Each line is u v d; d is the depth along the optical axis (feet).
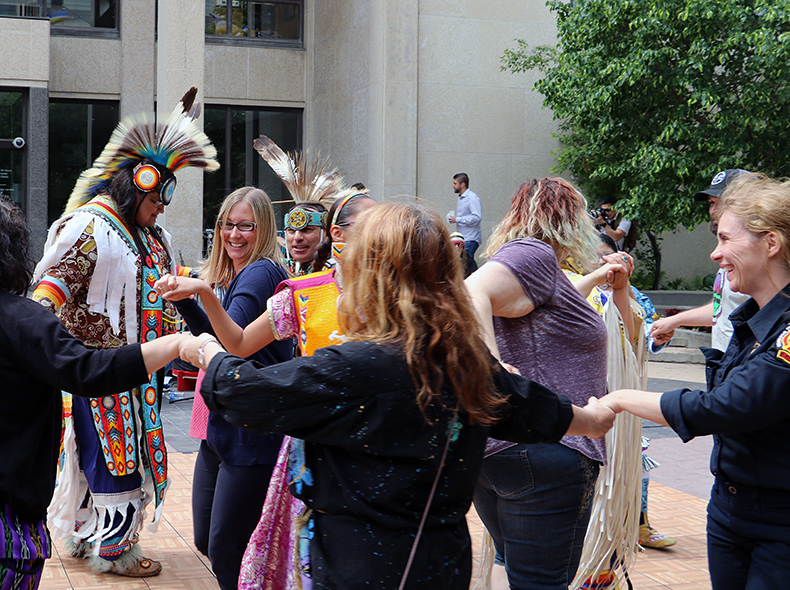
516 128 48.78
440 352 5.70
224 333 9.07
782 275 7.44
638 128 38.65
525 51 48.49
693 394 7.20
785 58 33.86
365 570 5.57
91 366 6.30
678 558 14.38
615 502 9.87
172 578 12.95
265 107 54.24
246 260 11.51
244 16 53.42
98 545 12.75
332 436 5.60
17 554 6.35
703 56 35.04
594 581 10.16
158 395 13.02
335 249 8.87
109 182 12.70
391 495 5.60
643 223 40.34
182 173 40.68
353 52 49.52
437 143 47.67
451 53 47.60
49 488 6.72
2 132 46.42
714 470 7.88
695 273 53.16
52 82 49.90
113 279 12.06
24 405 6.47
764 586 7.38
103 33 50.83
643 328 11.07
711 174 35.70
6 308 6.51
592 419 6.81
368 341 5.69
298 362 5.68
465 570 5.93
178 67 41.47
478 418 5.78
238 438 9.84
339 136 51.47
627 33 37.78
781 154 35.78
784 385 6.82
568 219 8.96
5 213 6.76
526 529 8.40
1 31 45.62
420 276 5.74
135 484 12.79
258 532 7.52
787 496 7.32
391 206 5.97
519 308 8.22
